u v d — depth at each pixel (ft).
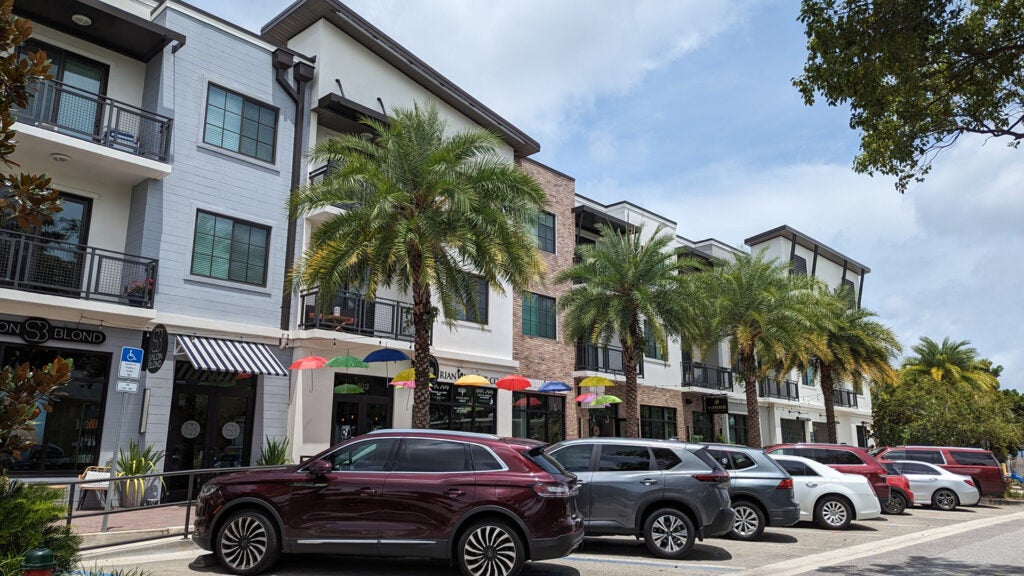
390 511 26.55
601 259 73.10
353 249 46.91
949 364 149.89
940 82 33.17
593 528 34.27
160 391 48.65
